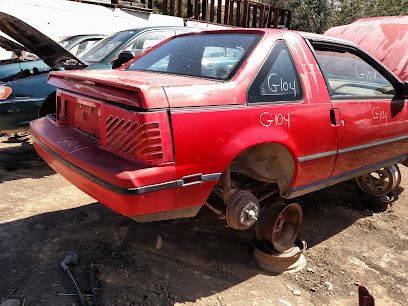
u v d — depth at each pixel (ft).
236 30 10.12
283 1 58.08
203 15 44.16
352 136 10.57
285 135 8.82
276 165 9.59
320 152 9.73
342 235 11.98
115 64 14.96
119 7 33.68
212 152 7.62
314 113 9.46
